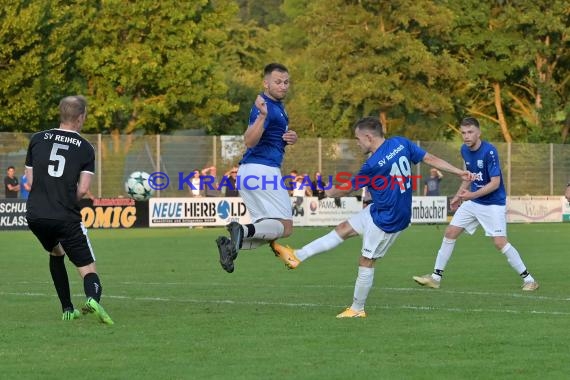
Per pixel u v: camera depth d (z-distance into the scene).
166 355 18.11
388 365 17.06
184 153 78.50
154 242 57.00
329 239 23.72
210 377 16.08
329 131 126.06
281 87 24.19
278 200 24.30
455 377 16.06
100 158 75.81
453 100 130.50
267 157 24.39
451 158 88.81
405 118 124.81
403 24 119.19
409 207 23.16
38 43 98.50
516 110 133.50
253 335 20.41
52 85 99.38
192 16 110.12
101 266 40.31
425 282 31.11
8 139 72.81
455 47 129.75
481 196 30.86
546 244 54.94
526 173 91.62
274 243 24.12
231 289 30.59
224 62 164.88
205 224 76.12
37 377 16.20
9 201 70.12
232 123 133.62
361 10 119.56
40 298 27.88
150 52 107.75
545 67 127.88
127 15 107.38
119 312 24.39
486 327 21.52
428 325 21.81
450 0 126.31
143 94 112.38
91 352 18.47
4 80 95.94
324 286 31.59
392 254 47.12
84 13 108.06
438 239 60.16
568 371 16.58
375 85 116.69
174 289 30.64
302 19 123.19
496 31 126.38
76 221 22.31
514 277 34.91
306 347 18.91
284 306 25.73
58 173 22.20
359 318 23.02
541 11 124.81
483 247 51.72
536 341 19.58
